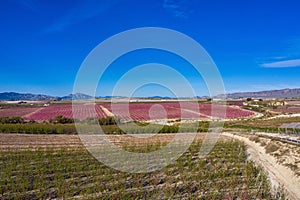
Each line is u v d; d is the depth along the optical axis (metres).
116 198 13.66
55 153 22.58
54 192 14.39
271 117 58.28
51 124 38.53
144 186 15.62
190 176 17.20
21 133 34.75
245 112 64.56
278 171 18.62
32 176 16.66
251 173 17.66
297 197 14.15
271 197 14.12
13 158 20.80
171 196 14.00
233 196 14.23
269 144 25.86
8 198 13.55
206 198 13.92
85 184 15.57
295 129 37.00
